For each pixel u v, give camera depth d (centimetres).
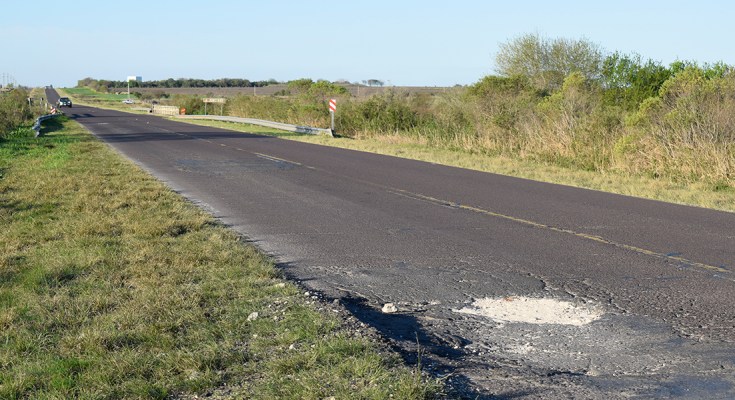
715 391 438
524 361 498
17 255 815
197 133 3659
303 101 4728
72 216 1072
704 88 1945
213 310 598
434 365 480
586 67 4022
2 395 421
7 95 6134
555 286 712
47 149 2452
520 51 4128
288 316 574
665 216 1151
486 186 1547
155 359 480
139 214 1077
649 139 1830
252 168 1912
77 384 439
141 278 694
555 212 1190
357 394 410
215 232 958
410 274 762
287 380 439
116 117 6281
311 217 1128
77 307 598
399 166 1998
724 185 1532
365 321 593
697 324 586
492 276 754
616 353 516
